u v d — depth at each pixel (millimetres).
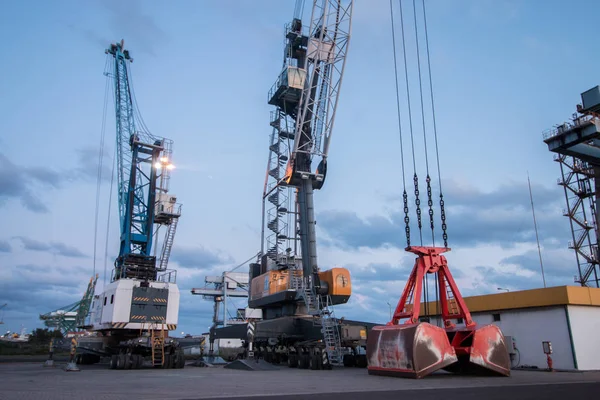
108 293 32781
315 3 41000
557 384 16594
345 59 40938
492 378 19734
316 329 32719
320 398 11969
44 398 12211
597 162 47250
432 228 22094
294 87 39125
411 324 19672
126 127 53438
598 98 41250
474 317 34688
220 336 41031
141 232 42781
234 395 12938
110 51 56594
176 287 33656
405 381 17953
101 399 11945
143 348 30219
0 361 43031
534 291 30172
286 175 39750
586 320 28750
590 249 55938
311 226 36688
